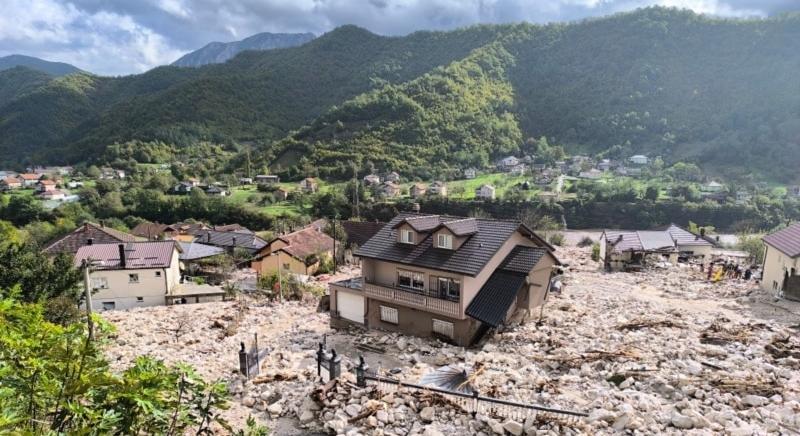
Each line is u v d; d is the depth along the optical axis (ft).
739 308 110.22
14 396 25.04
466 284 90.53
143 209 429.79
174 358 85.61
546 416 52.75
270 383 70.59
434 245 100.17
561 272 137.90
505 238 97.09
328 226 245.45
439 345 90.99
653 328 90.58
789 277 115.44
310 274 195.93
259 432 37.22
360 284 110.11
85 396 27.04
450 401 59.06
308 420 59.36
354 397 62.28
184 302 152.35
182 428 31.50
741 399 56.49
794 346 75.87
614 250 177.47
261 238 274.57
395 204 412.16
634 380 63.72
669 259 181.98
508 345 85.20
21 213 391.65
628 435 48.91
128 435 27.78
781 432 47.88
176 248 168.76
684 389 59.21
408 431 54.39
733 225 383.24
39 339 27.40
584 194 453.99
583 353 76.28
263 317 118.73
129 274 148.77
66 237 193.77
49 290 102.01
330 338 99.35
